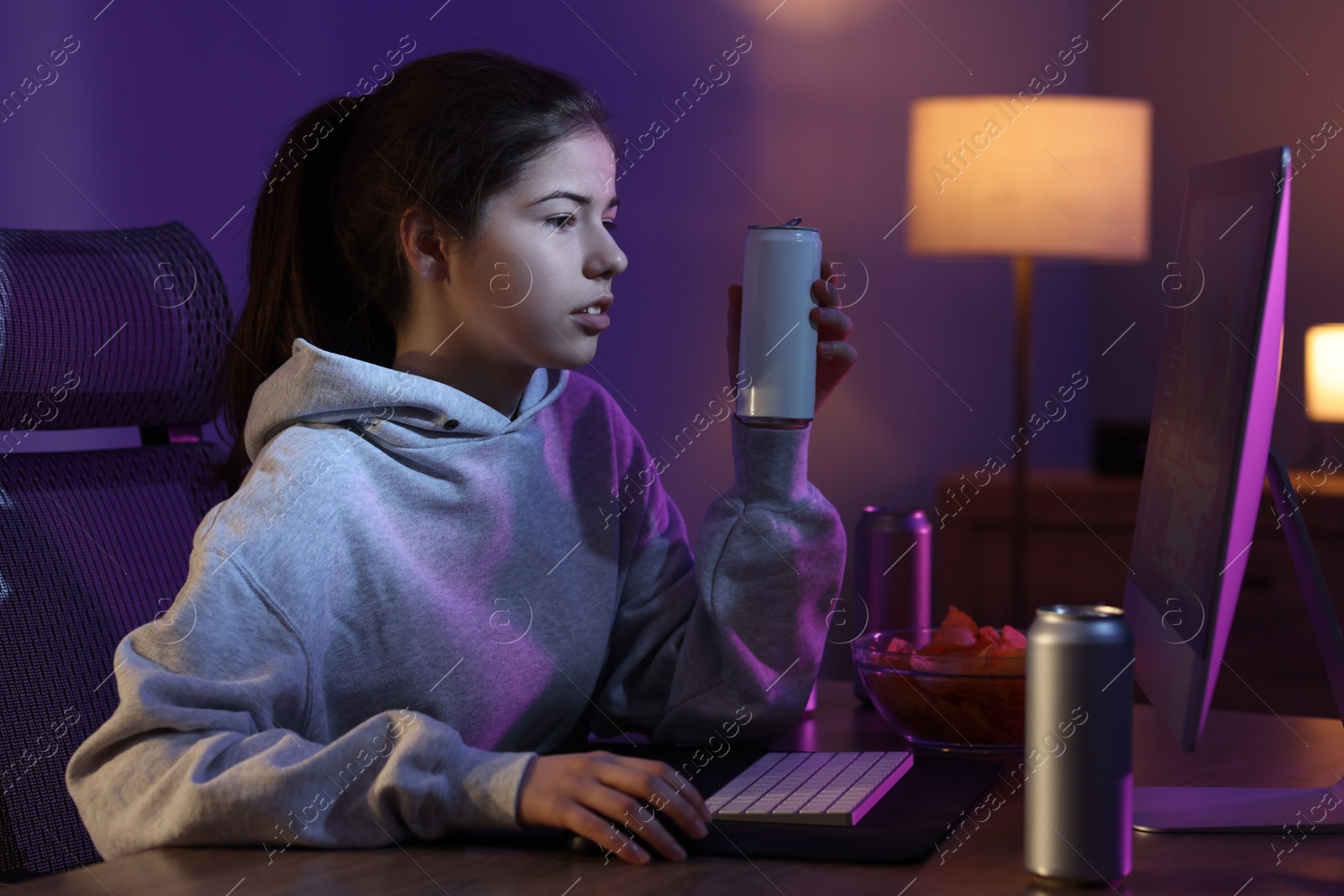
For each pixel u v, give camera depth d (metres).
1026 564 2.79
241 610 0.86
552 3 2.13
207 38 1.72
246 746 0.78
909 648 1.06
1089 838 0.67
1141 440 2.92
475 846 0.77
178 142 1.69
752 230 0.96
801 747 1.05
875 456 2.85
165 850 0.76
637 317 2.22
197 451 1.25
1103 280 3.69
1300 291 3.35
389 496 0.98
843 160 2.79
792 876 0.70
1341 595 2.56
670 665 1.11
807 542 1.04
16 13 1.50
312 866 0.72
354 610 0.96
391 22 1.97
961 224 2.50
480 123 0.98
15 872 0.79
